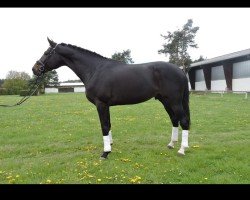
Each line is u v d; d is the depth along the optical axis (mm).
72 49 7078
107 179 5418
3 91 49125
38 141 8977
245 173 5539
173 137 7523
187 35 45906
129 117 13836
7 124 12344
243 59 35000
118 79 6633
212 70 43656
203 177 5414
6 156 7328
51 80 64938
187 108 6988
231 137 8891
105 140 6781
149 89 6719
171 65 6793
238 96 28031
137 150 7441
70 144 8469
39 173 5738
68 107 19375
